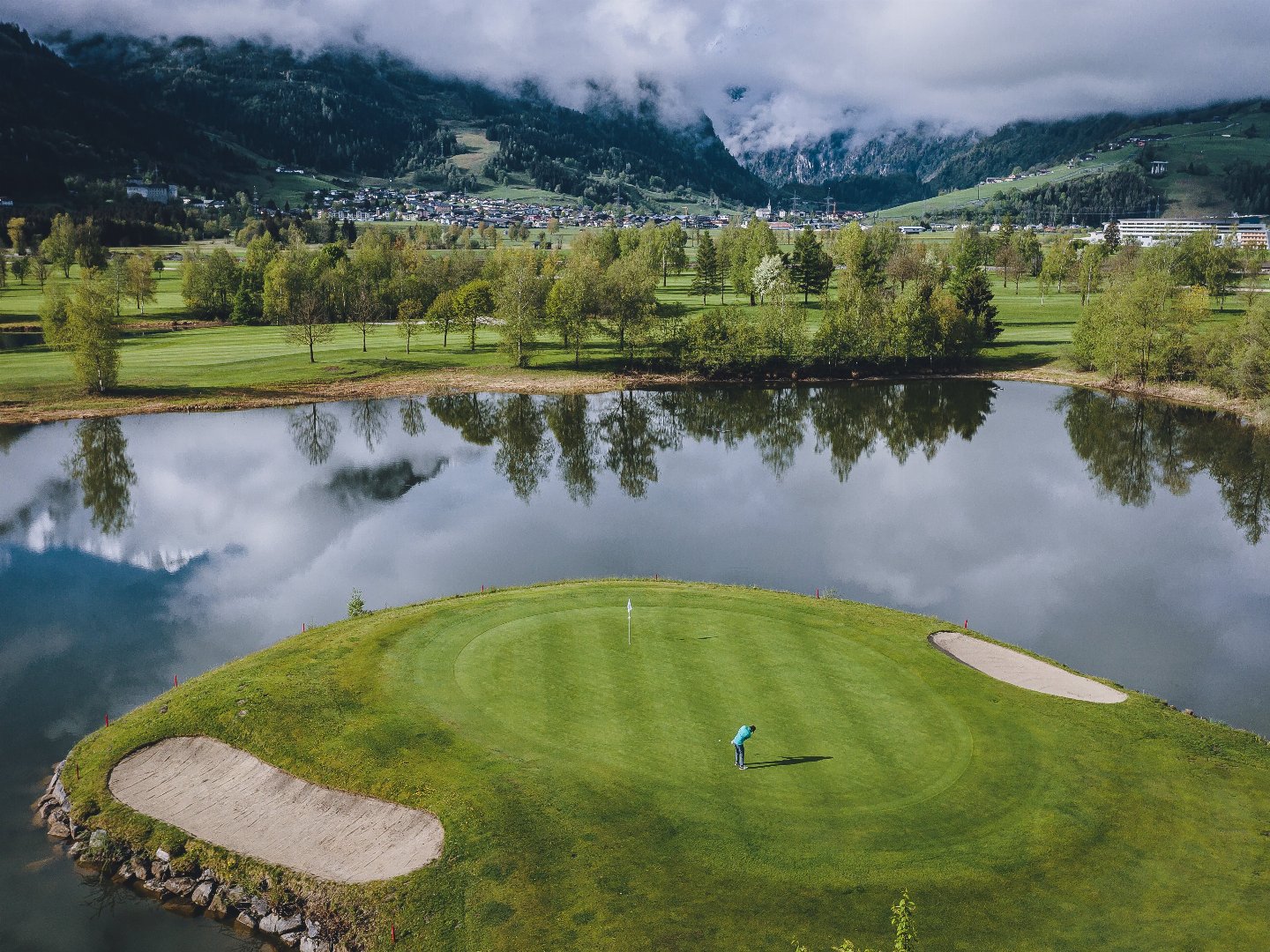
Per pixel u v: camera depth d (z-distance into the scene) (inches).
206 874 1251.2
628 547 2787.9
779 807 1248.8
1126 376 5610.2
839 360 6033.5
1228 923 1064.8
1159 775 1359.5
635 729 1433.3
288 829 1295.5
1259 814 1272.1
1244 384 4872.0
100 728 1663.4
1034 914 1079.0
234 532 2957.7
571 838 1203.2
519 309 5930.1
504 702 1518.2
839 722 1465.3
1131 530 3065.9
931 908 1086.4
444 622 1847.9
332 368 5713.6
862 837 1197.7
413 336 6934.1
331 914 1155.3
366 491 3481.8
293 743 1451.8
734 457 4138.8
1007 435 4547.2
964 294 6476.4
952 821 1231.5
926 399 5388.8
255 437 4382.4
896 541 2893.7
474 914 1107.3
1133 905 1094.4
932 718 1486.2
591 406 5177.2
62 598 2384.4
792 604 1988.2
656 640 1756.9
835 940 1042.1
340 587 2440.9
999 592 2443.4
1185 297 5649.6
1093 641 2126.0
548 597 2004.2
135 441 4244.6
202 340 6569.9
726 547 2797.7
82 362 4933.6
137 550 2783.0
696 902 1101.1
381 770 1364.4
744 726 1316.4
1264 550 2856.8
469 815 1251.2
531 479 3705.7
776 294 6638.8
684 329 6072.8
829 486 3619.6
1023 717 1509.6
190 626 2190.0
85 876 1278.3
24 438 4237.2
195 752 1478.8
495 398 5339.6
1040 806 1268.5
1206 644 2118.6
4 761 1567.4
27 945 1151.6
